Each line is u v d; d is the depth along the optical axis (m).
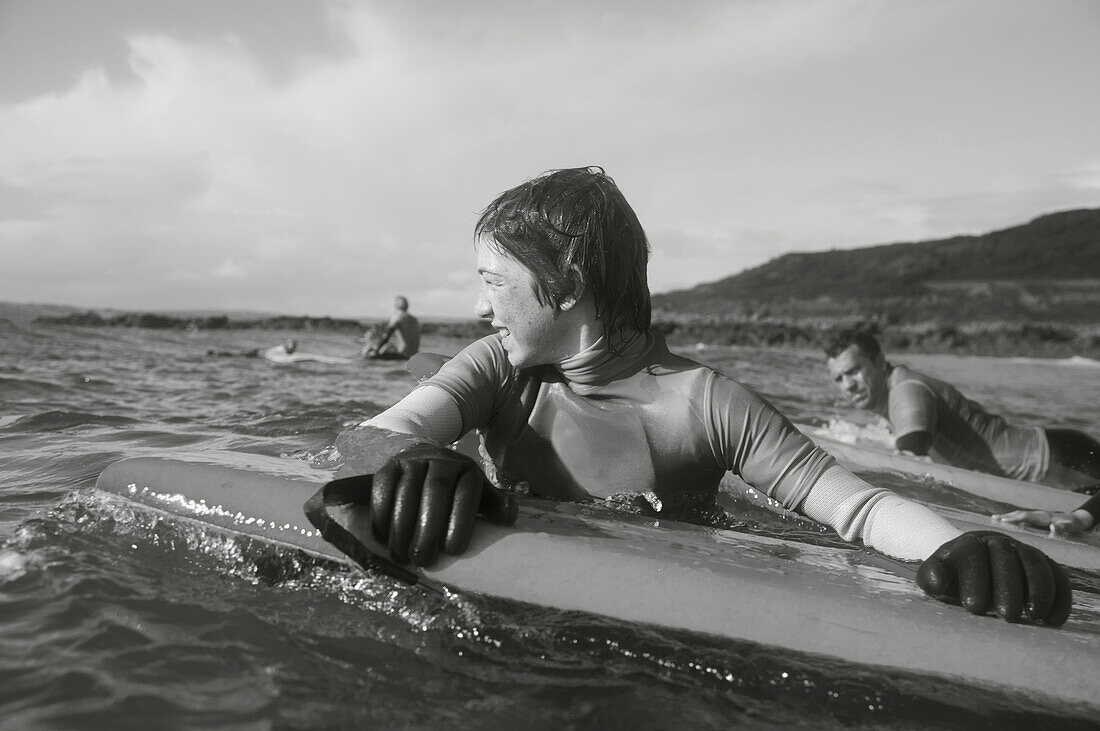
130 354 12.65
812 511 2.36
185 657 1.69
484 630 1.87
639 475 2.49
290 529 2.15
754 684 1.71
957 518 3.28
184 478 2.39
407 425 2.28
